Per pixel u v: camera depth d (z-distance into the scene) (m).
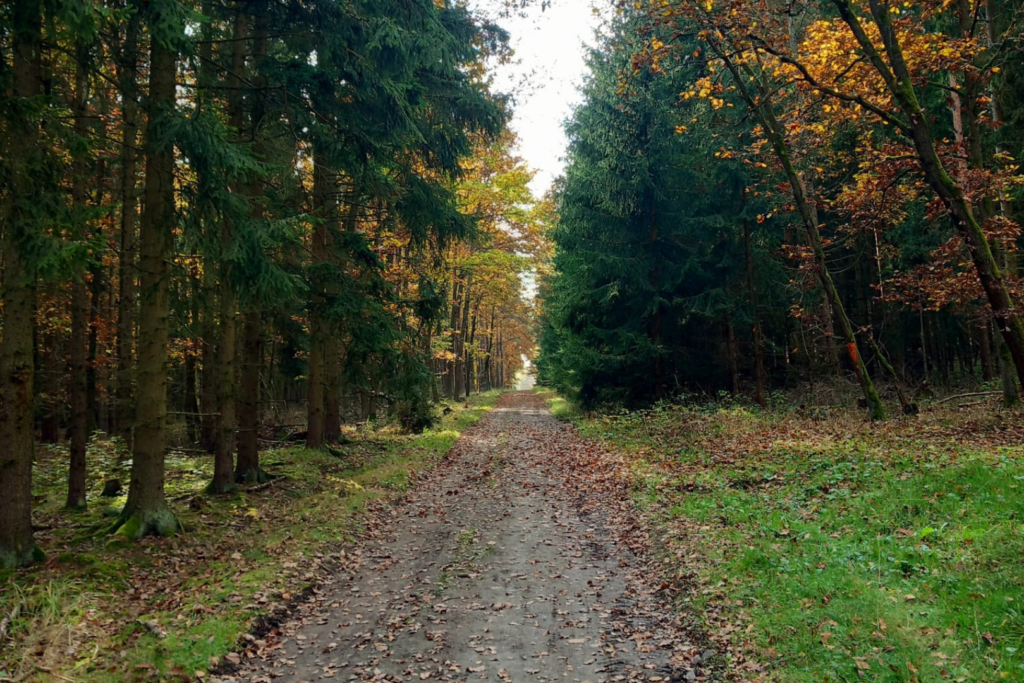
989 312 12.64
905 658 4.44
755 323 20.53
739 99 19.05
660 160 21.22
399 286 19.80
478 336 49.78
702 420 17.30
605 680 5.02
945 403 16.09
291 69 10.38
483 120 14.48
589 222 22.11
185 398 18.38
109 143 11.36
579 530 9.68
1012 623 4.59
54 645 5.46
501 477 14.51
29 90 6.99
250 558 8.15
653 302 21.38
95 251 6.47
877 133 17.22
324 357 18.41
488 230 23.94
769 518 8.31
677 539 8.17
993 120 13.63
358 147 11.28
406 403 20.80
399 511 11.40
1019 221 15.73
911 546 6.43
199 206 8.19
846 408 17.42
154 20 7.24
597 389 24.16
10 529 7.21
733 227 20.09
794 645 4.95
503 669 5.30
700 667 5.08
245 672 5.41
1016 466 8.15
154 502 8.91
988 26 13.41
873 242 21.69
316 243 13.95
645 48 14.59
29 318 7.32
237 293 8.61
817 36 13.78
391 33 10.09
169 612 6.41
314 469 14.48
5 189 6.38
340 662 5.56
